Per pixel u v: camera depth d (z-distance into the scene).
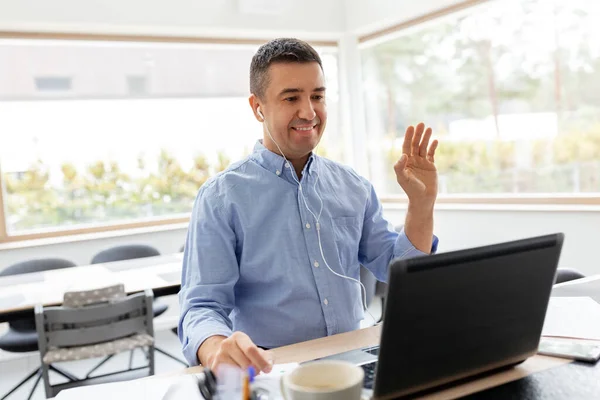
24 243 4.23
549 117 3.95
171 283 2.82
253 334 1.42
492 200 4.33
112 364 3.76
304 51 1.36
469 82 4.46
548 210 3.81
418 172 1.40
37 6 4.04
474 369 0.93
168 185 4.88
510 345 0.96
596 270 3.60
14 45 4.31
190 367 1.18
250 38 5.02
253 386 0.99
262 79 1.39
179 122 4.89
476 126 4.46
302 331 1.41
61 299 2.61
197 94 4.94
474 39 4.39
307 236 1.43
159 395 1.03
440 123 4.74
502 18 4.17
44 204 4.47
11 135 4.35
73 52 4.49
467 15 4.41
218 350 1.06
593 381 0.96
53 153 4.48
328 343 1.27
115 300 2.55
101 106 4.61
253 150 1.52
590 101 3.69
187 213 4.96
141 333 2.75
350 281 1.48
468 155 4.54
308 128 1.39
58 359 2.47
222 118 5.05
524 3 4.02
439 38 4.66
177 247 4.71
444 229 4.57
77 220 4.59
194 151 4.96
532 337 0.99
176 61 4.84
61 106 4.49
